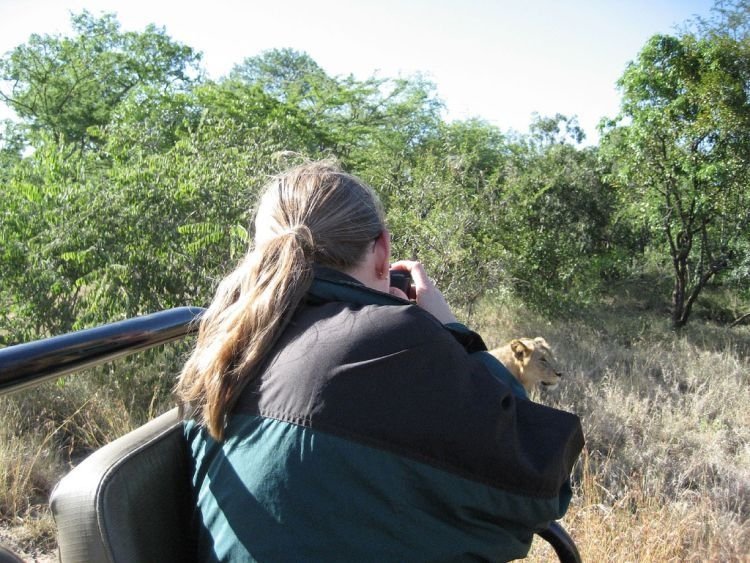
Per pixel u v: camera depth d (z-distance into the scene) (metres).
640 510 4.25
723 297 16.16
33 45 24.80
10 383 0.94
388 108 20.11
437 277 8.80
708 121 12.08
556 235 13.02
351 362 1.16
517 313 12.16
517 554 1.23
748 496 5.14
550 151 15.10
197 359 1.29
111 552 1.08
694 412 6.94
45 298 5.92
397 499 1.12
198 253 6.14
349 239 1.37
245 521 1.13
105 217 6.10
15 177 6.70
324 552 1.10
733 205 12.52
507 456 1.15
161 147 8.11
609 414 6.71
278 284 1.25
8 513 4.05
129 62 25.36
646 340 11.73
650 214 13.62
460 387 1.18
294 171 1.47
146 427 1.32
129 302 5.83
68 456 4.77
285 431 1.14
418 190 9.46
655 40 12.81
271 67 38.09
